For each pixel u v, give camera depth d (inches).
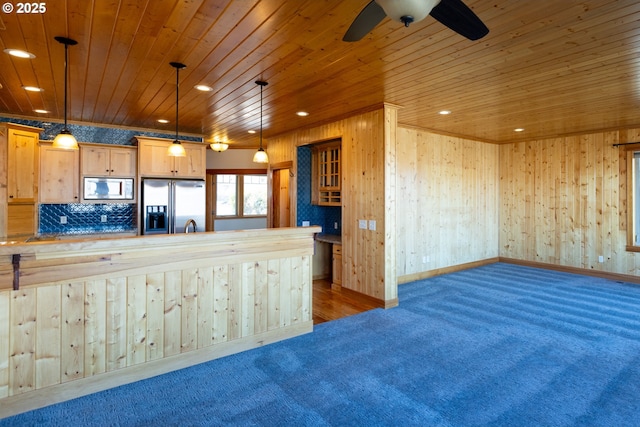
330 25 97.8
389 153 178.2
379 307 179.5
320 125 219.8
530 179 279.4
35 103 175.2
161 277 111.0
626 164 231.8
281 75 136.1
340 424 85.7
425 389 101.3
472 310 173.0
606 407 92.5
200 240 116.6
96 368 100.7
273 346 131.7
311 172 248.2
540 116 201.9
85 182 213.6
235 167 324.2
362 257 190.4
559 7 89.0
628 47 112.0
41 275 93.4
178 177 233.9
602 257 242.5
